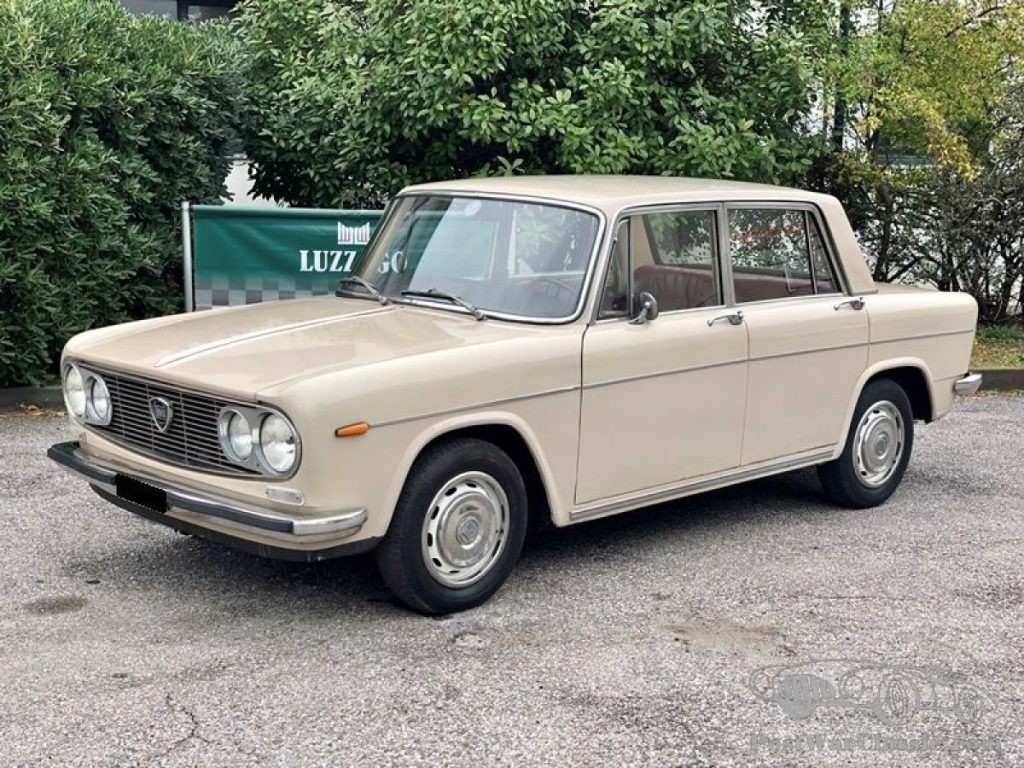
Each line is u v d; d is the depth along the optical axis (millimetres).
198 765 3936
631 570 5910
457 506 5133
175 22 10539
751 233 6328
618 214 5676
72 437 8172
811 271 6664
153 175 9586
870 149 11992
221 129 10375
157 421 5113
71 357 5562
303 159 11070
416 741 4129
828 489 7000
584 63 10734
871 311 6793
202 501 4824
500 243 5844
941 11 11383
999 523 6871
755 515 6918
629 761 4035
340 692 4480
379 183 10734
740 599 5562
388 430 4805
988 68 11602
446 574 5168
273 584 5566
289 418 4602
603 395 5531
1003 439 8977
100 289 9312
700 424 5992
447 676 4641
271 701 4395
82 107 9141
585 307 5516
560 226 5719
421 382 4883
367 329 5422
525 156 10805
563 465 5449
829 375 6609
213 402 4852
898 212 12195
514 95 10289
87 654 4758
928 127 11273
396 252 6223
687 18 10398
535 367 5258
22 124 8656
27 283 8773
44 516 6477
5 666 4629
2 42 8734
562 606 5398
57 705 4320
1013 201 11898
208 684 4520
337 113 10883
